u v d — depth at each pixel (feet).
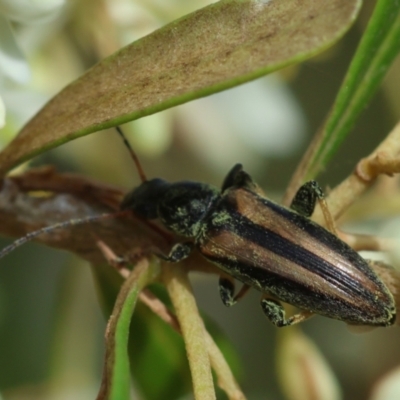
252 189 0.41
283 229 0.40
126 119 0.35
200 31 0.35
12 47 0.39
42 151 0.36
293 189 0.38
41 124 0.36
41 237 0.38
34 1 0.38
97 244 0.38
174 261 0.37
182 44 0.35
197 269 0.39
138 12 0.43
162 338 0.39
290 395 0.41
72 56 0.43
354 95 0.38
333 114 0.38
